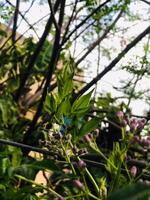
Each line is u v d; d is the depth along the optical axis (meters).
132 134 1.74
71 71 2.07
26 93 5.02
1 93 4.71
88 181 1.88
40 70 4.97
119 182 1.67
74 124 1.91
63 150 1.82
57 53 3.69
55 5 4.07
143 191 0.82
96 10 4.64
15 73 4.93
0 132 3.54
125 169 1.70
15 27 5.25
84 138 1.85
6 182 2.24
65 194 2.03
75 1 4.71
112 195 0.82
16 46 5.08
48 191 1.85
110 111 3.06
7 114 3.98
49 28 4.40
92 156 1.96
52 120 1.97
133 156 2.02
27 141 3.21
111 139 2.81
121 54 4.59
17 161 2.39
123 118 1.77
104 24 5.60
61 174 1.83
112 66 4.46
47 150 1.87
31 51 5.02
